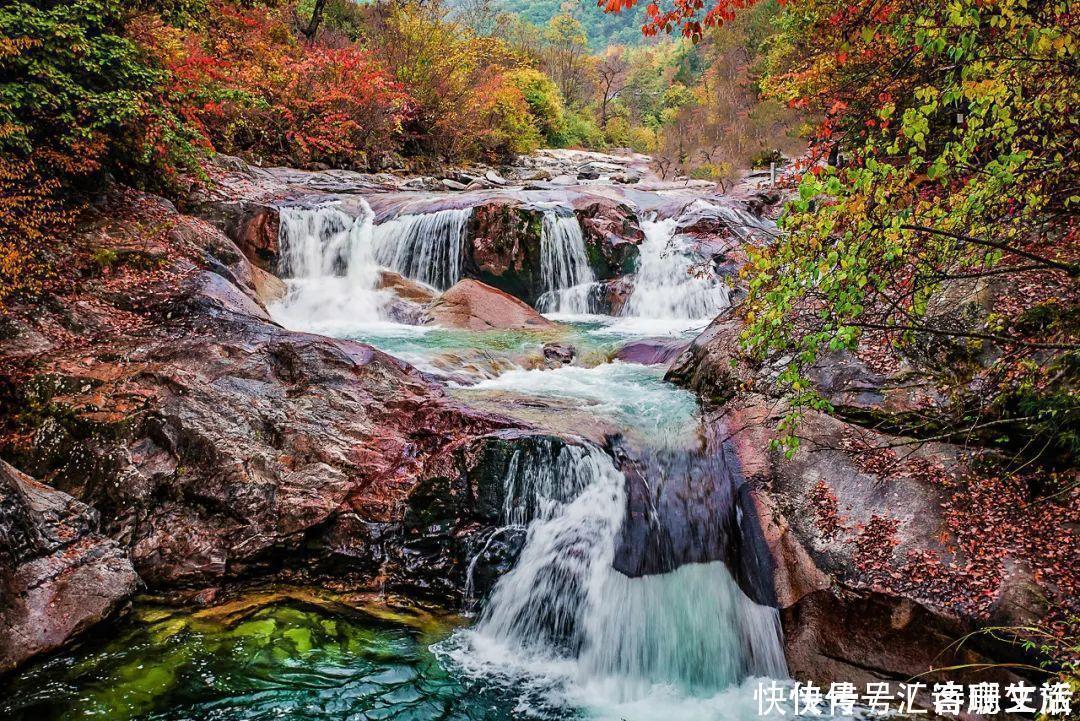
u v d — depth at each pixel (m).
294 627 4.54
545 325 9.39
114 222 7.70
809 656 4.39
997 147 3.53
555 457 5.07
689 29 5.34
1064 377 4.38
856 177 3.03
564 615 4.84
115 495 4.95
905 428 5.08
